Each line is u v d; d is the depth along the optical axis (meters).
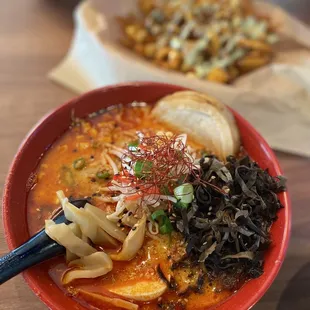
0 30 0.40
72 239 0.21
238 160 0.25
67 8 0.44
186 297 0.22
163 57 0.39
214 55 0.40
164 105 0.28
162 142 0.24
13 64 0.38
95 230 0.22
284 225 0.23
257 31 0.41
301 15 0.46
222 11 0.43
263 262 0.22
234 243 0.22
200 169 0.24
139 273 0.22
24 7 0.43
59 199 0.23
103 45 0.36
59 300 0.20
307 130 0.35
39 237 0.21
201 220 0.22
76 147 0.27
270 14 0.43
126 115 0.29
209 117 0.27
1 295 0.23
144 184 0.23
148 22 0.42
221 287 0.22
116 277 0.22
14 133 0.32
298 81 0.37
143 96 0.29
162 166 0.23
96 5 0.40
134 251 0.22
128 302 0.21
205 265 0.22
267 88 0.37
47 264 0.22
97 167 0.25
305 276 0.27
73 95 0.36
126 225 0.23
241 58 0.39
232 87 0.35
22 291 0.24
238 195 0.23
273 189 0.24
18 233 0.22
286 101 0.35
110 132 0.28
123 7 0.42
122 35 0.41
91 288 0.21
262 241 0.22
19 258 0.20
